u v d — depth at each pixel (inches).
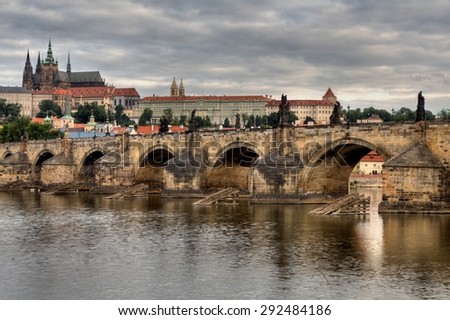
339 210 5816.9
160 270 3631.9
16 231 5039.4
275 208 6422.2
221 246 4320.9
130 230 5054.1
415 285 3280.0
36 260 3914.9
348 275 3489.2
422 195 5659.5
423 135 5802.2
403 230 4827.8
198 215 5949.8
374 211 6171.3
